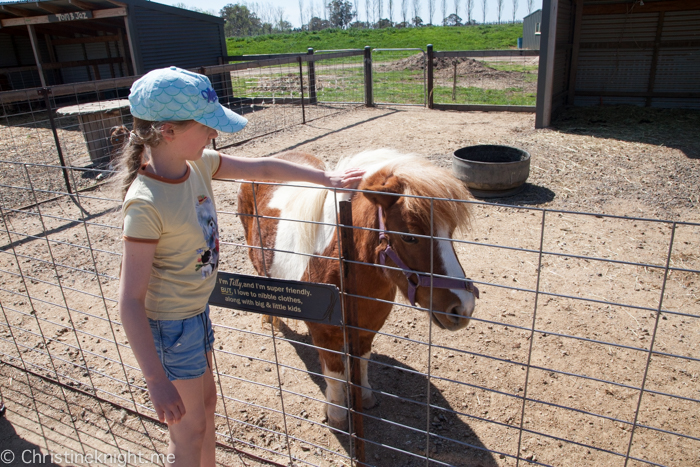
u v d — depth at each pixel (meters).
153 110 1.38
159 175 1.52
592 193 5.67
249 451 2.51
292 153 3.42
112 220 5.61
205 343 1.80
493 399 2.81
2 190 6.68
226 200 6.11
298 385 3.02
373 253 2.15
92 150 7.44
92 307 3.93
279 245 2.61
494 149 6.09
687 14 9.69
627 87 10.76
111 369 3.20
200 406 1.85
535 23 28.14
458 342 3.32
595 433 2.54
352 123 10.51
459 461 2.40
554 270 4.11
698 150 7.05
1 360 3.30
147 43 12.49
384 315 2.49
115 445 2.58
